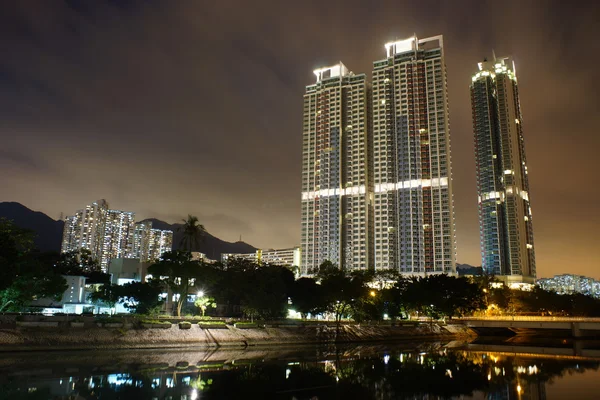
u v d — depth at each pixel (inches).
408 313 7406.5
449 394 2229.3
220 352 3764.8
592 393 2269.9
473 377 2709.2
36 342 3149.6
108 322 3619.6
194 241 5226.4
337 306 5590.6
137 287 4734.3
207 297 4923.7
